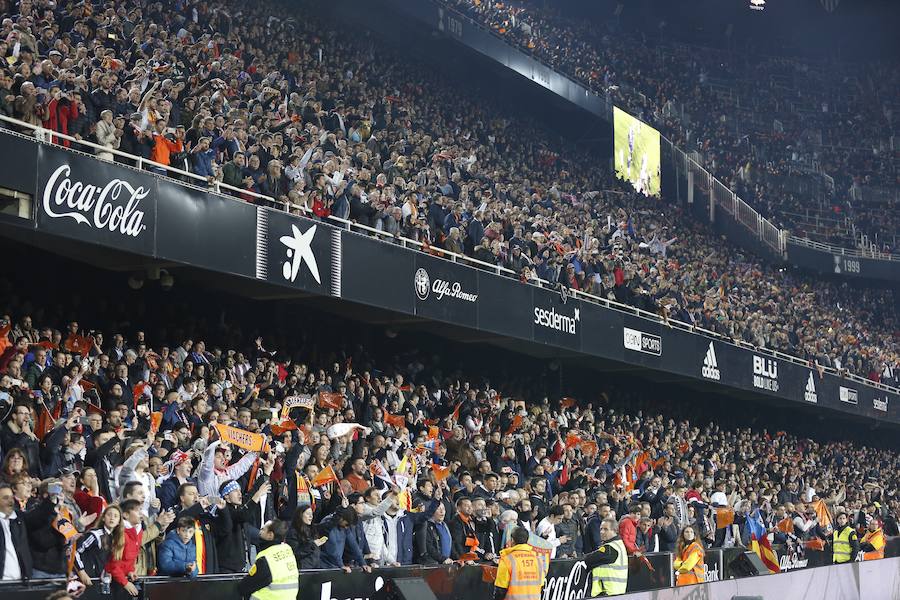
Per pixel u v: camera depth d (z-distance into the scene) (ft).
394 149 83.10
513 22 124.47
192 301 64.54
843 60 190.08
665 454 87.40
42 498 32.01
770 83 172.96
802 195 161.89
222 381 54.29
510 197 94.43
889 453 143.43
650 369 91.61
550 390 91.20
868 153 171.01
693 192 140.87
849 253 157.58
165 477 40.50
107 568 31.53
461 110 111.86
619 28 163.94
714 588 49.55
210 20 80.18
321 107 79.82
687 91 159.63
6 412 41.81
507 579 41.93
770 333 111.65
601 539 53.78
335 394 58.95
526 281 77.30
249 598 34.83
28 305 53.72
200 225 54.19
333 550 39.73
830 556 77.30
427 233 70.69
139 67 63.00
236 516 37.73
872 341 148.56
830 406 117.50
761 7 184.24
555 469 68.59
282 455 47.57
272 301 69.05
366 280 64.03
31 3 62.64
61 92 50.49
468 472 53.36
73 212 48.01
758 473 99.66
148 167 53.88
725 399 113.60
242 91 74.79
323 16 103.91
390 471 54.24
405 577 41.63
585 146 134.92
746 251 145.89
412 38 114.11
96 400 47.37
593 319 83.87
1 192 45.44
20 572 30.53
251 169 60.54
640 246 106.83
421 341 80.43
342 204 64.03
